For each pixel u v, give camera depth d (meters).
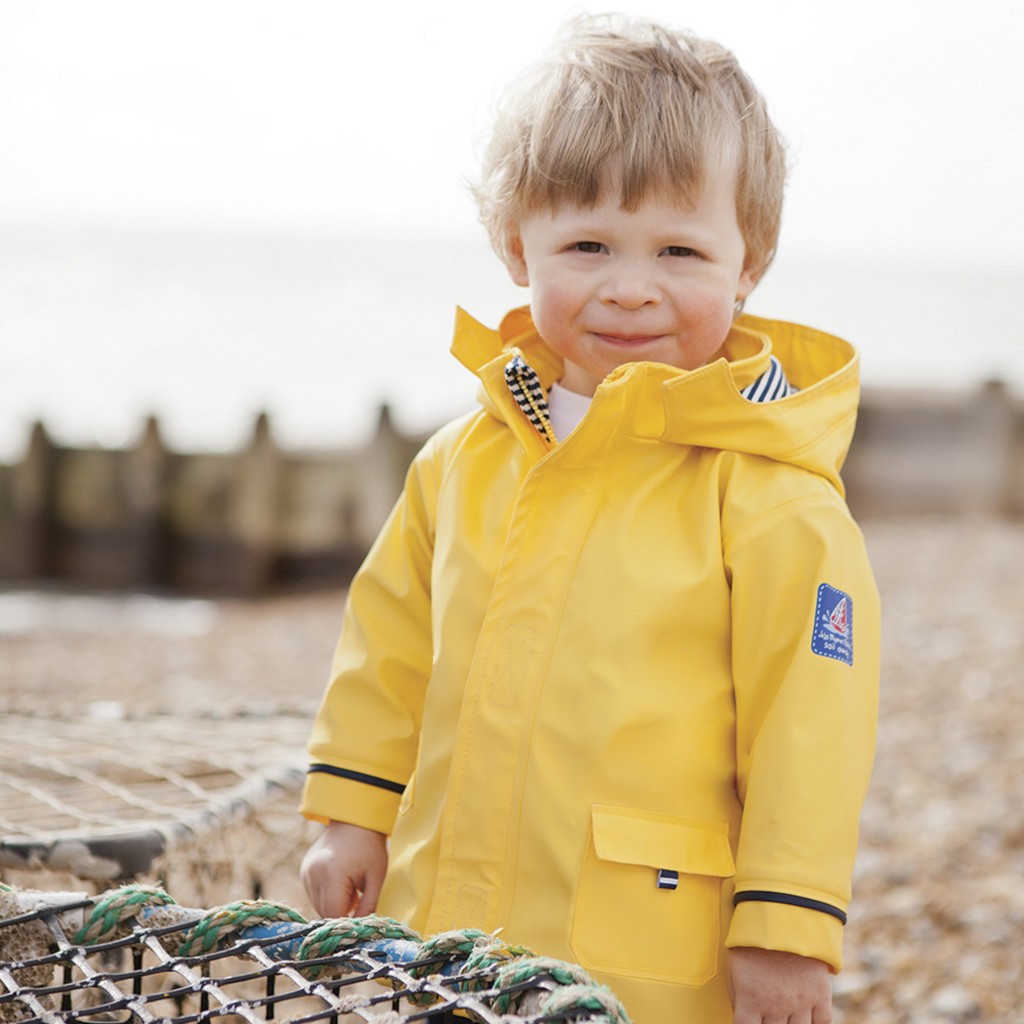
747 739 1.34
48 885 1.87
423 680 1.57
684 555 1.37
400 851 1.42
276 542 8.27
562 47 1.50
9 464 8.24
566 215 1.44
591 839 1.30
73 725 2.18
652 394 1.40
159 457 8.20
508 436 1.53
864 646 1.34
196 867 1.65
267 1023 0.89
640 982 1.27
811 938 1.22
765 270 1.57
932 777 3.78
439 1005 0.88
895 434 8.41
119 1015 1.21
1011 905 2.94
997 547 7.12
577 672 1.34
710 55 1.49
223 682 5.64
